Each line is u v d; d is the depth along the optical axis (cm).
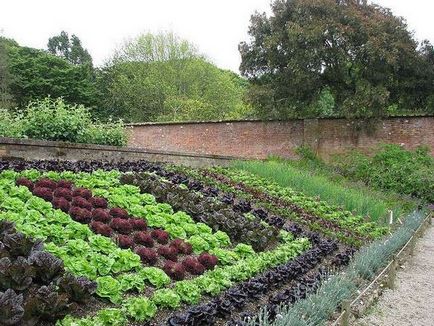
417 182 1872
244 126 2408
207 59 4353
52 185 714
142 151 1309
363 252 802
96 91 3950
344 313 494
